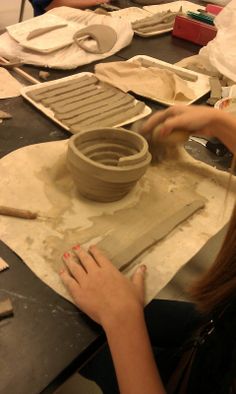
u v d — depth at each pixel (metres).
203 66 1.38
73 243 0.70
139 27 1.60
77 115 1.00
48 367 0.53
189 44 1.59
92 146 0.80
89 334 0.57
